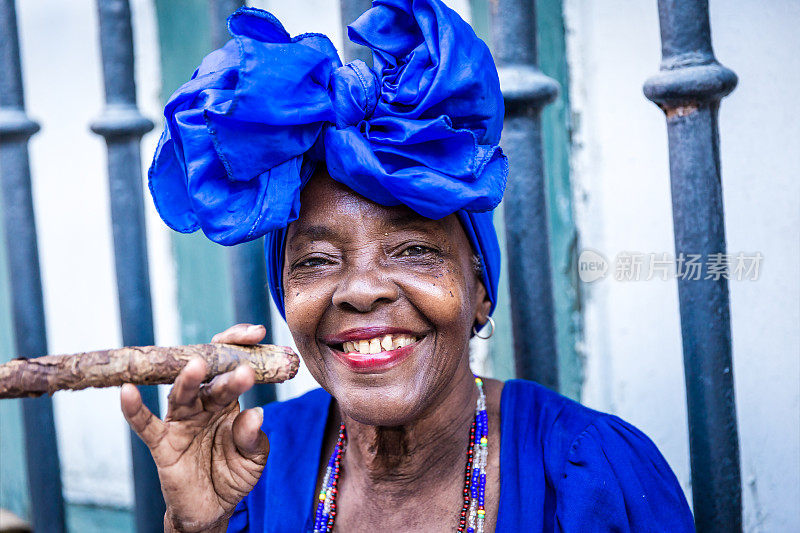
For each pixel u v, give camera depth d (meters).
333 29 1.99
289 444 1.26
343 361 1.04
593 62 1.78
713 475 1.33
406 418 1.03
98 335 2.36
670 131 1.30
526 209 1.42
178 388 0.90
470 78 0.98
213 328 2.21
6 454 2.52
